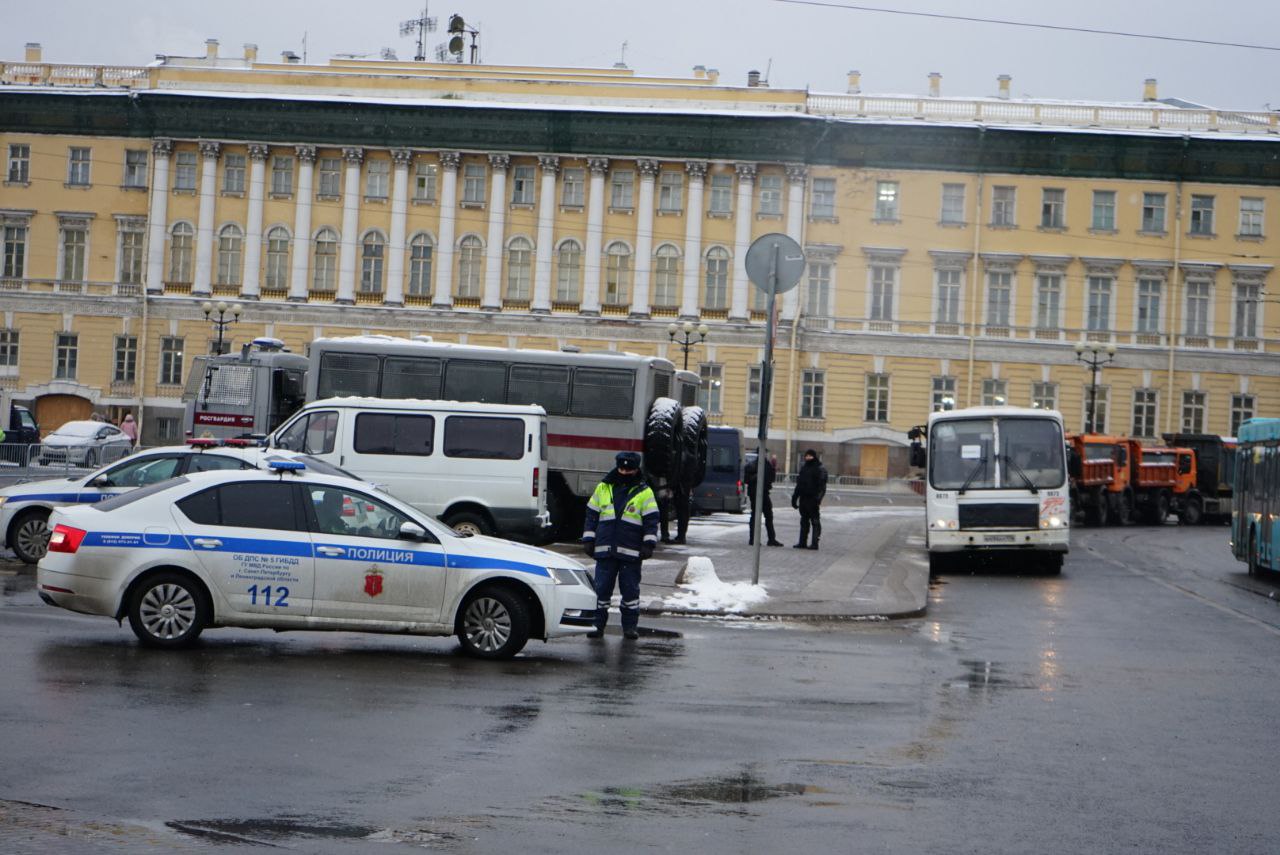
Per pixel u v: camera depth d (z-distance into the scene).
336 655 15.99
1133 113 79.50
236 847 8.42
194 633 15.74
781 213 79.50
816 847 8.91
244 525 15.96
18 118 80.75
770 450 79.31
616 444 35.41
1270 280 79.50
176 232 80.31
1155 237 79.50
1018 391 79.88
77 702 12.45
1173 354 79.38
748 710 13.60
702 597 22.81
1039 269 79.75
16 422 59.91
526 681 14.74
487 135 79.25
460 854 8.46
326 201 80.00
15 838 8.41
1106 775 11.33
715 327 79.38
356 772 10.37
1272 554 32.78
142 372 80.06
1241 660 19.00
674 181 79.88
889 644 19.61
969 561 37.84
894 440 79.38
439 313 79.62
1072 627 22.75
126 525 15.85
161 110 79.44
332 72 79.94
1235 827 9.80
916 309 79.75
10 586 21.34
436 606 16.08
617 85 79.19
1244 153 78.56
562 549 32.22
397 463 28.50
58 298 80.81
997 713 14.04
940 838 9.23
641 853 8.62
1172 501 66.75
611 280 79.94
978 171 79.44
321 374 35.34
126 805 9.24
